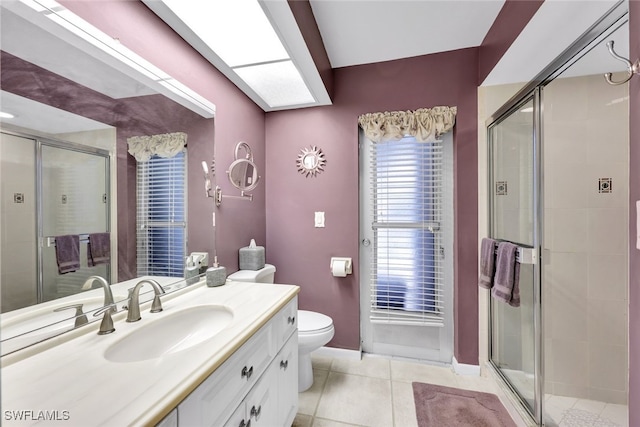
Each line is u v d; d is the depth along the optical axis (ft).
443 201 6.77
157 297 3.49
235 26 4.12
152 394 1.91
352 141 6.94
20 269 2.39
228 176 5.75
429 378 6.16
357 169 6.93
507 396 5.28
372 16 5.17
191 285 4.58
